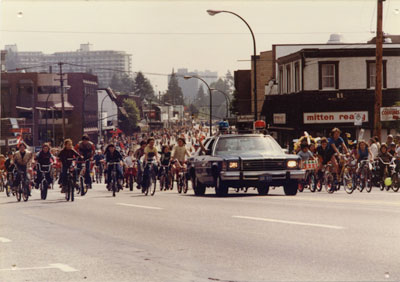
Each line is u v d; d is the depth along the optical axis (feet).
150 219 55.06
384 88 207.21
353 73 208.03
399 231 41.96
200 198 78.43
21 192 89.81
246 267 32.96
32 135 472.44
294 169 79.56
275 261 34.06
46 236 47.57
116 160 93.91
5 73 471.21
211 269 32.89
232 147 83.51
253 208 59.88
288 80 225.56
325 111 209.05
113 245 41.91
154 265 34.53
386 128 208.54
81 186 91.81
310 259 34.06
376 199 69.10
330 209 56.39
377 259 33.32
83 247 41.57
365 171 84.38
